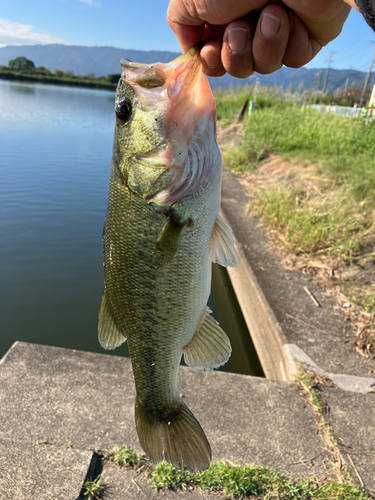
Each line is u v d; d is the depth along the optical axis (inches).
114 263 9.7
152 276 9.4
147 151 8.8
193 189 9.1
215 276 37.5
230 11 8.3
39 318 26.8
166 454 10.4
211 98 9.1
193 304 9.7
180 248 9.2
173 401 10.6
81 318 27.2
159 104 8.7
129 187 9.2
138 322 9.8
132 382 16.2
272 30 8.0
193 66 8.8
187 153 8.8
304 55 9.0
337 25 8.6
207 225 9.5
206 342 10.3
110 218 9.6
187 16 9.1
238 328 28.2
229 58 8.6
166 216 9.0
